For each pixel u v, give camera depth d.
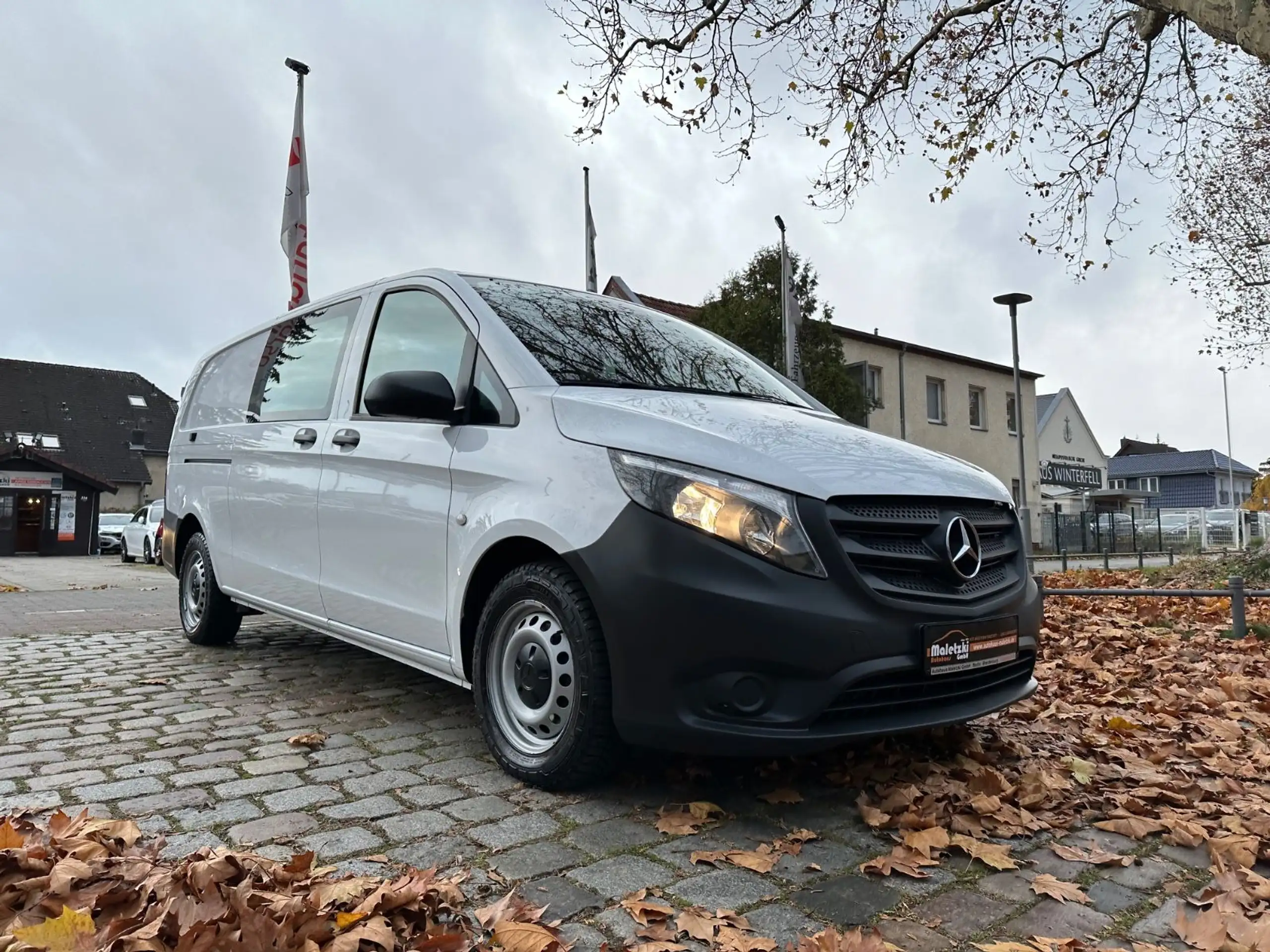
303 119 10.98
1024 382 31.27
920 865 2.34
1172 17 6.98
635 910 2.02
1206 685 4.95
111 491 35.22
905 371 26.92
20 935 1.66
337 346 4.29
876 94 8.71
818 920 2.03
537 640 2.92
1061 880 2.30
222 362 5.58
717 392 3.67
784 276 16.52
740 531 2.51
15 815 2.51
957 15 8.09
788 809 2.72
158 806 2.65
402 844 2.40
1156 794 2.95
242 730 3.54
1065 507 36.34
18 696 4.12
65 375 48.12
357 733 3.51
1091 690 4.77
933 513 2.77
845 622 2.46
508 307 3.56
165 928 1.76
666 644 2.52
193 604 5.54
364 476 3.74
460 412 3.30
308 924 1.77
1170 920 2.09
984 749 3.36
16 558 31.34
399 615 3.48
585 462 2.79
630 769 3.03
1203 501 63.19
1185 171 12.08
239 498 4.81
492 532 2.97
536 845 2.41
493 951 1.81
